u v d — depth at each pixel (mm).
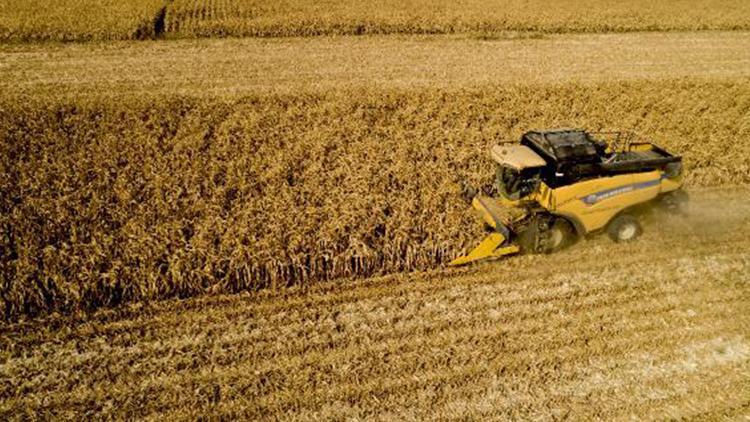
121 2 29281
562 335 10352
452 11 30312
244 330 10352
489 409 8969
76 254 11211
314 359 9766
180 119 17109
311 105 18359
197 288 11070
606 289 11562
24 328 10211
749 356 10039
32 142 15398
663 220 13672
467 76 22656
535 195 12086
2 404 8836
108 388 9156
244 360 9727
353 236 11859
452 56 25156
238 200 13055
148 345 9961
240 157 15055
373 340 10180
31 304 10469
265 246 11469
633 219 12625
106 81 21047
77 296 10500
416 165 14789
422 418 8812
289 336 10227
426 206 12891
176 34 26312
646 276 11969
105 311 10656
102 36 25266
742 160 15688
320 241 11656
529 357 9875
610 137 16609
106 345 9938
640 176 12188
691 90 20406
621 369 9727
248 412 8820
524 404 9055
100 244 11469
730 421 8820
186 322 10484
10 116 16766
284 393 9148
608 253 12625
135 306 10773
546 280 11758
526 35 28469
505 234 11633
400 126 16938
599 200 11977
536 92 19688
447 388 9289
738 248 12859
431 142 15953
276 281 11359
